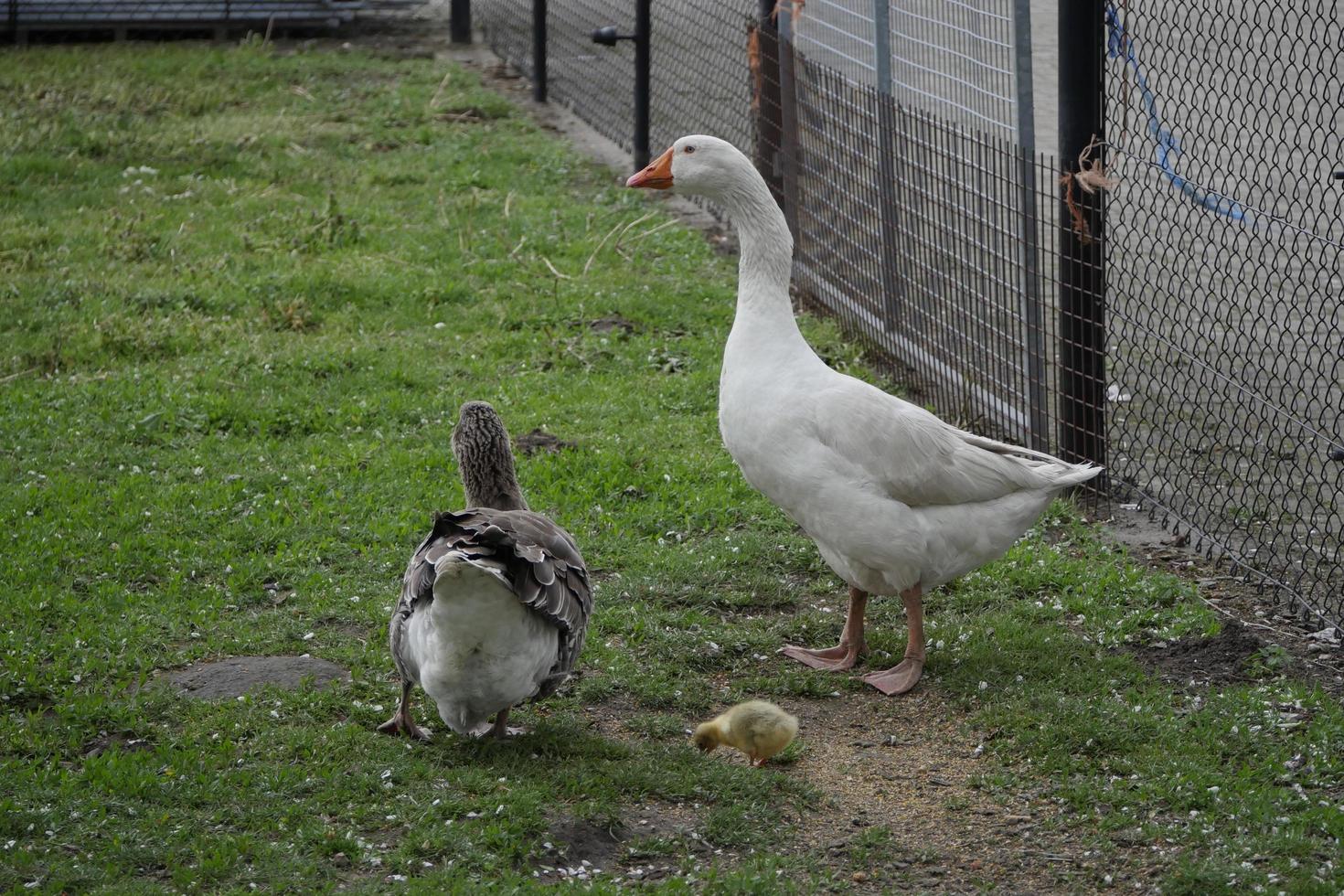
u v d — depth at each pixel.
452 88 17.70
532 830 4.87
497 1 19.77
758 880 4.60
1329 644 6.41
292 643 6.32
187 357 9.81
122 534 7.27
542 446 8.48
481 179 14.26
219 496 7.71
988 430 8.85
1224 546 7.24
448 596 4.61
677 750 5.50
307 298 11.06
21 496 7.56
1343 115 13.88
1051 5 17.55
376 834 4.88
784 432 6.00
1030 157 8.10
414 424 8.92
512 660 4.84
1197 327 10.31
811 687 6.12
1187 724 5.69
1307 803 5.10
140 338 9.98
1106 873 4.78
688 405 9.23
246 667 6.05
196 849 4.69
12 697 5.71
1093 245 7.76
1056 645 6.38
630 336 10.45
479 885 4.52
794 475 6.00
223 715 5.57
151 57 18.62
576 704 5.88
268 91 17.36
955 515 5.97
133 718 5.54
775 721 5.32
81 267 11.55
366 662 6.14
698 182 6.37
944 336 9.34
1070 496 8.08
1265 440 8.14
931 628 6.63
